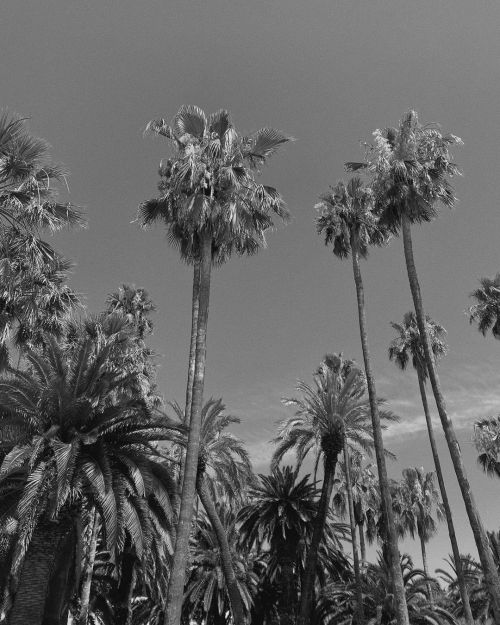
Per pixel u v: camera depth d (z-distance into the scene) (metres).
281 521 32.75
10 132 15.62
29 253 16.47
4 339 16.23
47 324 20.47
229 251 21.02
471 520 17.28
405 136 24.05
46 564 15.51
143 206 21.14
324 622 35.53
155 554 19.39
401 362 40.78
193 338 23.66
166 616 13.52
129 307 37.41
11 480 17.03
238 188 19.25
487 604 45.09
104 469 16.06
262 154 20.67
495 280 38.03
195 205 18.53
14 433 16.88
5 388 16.66
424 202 23.36
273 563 35.19
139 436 17.97
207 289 18.34
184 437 19.70
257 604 35.91
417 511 52.25
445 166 23.75
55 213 17.03
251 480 30.56
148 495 17.80
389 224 25.03
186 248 21.38
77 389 17.80
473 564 48.84
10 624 14.56
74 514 16.53
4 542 18.16
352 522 30.28
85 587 23.83
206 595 31.78
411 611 32.03
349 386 31.09
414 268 22.34
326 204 31.72
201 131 20.64
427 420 36.78
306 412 31.45
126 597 30.02
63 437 17.20
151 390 32.25
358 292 28.08
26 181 15.81
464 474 18.06
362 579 35.62
